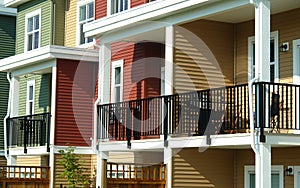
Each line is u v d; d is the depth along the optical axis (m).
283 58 16.61
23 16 27.92
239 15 17.09
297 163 16.03
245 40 17.78
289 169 16.25
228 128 15.71
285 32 16.61
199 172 17.27
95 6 23.58
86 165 22.80
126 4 21.80
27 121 23.61
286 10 16.55
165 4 16.91
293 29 16.39
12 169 24.84
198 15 16.23
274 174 16.83
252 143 14.12
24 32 27.66
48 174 22.11
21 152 23.75
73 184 21.27
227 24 18.08
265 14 14.41
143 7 17.72
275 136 14.23
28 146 23.39
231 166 17.83
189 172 17.11
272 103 14.74
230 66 17.98
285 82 16.47
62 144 22.34
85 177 21.72
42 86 25.62
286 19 16.61
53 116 22.31
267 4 14.45
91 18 24.75
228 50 17.98
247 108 16.88
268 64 14.37
